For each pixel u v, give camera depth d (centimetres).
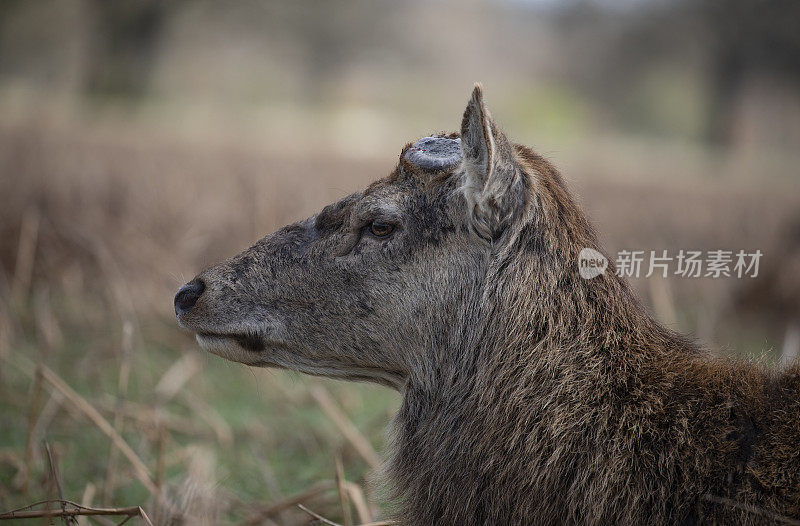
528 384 1146
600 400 1122
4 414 2023
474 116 1141
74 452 1838
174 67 17288
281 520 1543
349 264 1252
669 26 17038
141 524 1484
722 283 2864
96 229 2947
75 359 2398
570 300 1168
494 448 1142
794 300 2817
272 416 2134
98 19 15675
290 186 3659
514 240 1177
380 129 12262
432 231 1218
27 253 2727
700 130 16300
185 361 2381
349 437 1830
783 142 14788
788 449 1059
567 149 10312
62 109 10444
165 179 3844
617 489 1075
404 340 1243
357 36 18850
